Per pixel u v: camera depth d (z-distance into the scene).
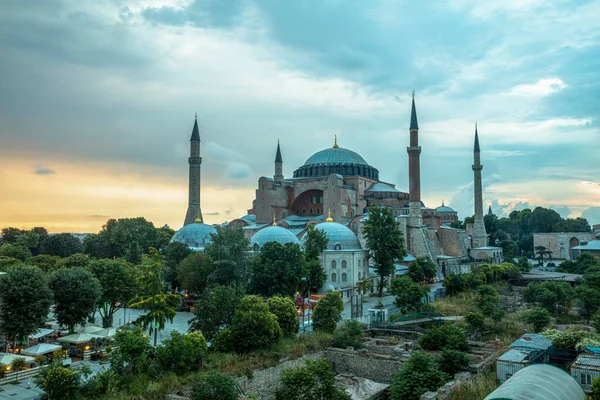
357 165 150.00
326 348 54.84
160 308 52.59
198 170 139.12
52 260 114.19
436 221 142.00
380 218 100.44
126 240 133.00
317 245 96.06
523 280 111.25
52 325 69.38
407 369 41.75
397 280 80.50
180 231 114.31
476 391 37.44
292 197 145.88
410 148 127.44
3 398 41.09
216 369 44.06
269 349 49.62
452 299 86.94
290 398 37.91
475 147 161.00
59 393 37.00
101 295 65.06
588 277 90.12
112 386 39.69
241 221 142.25
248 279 75.62
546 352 45.16
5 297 54.16
